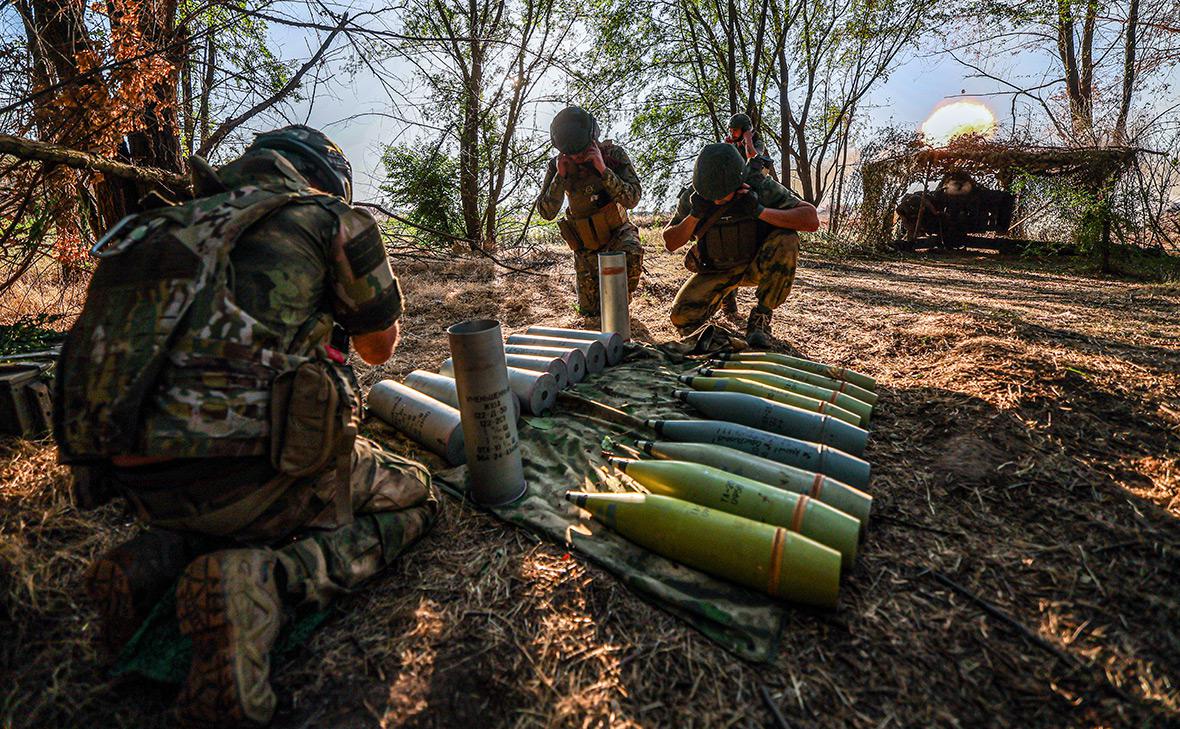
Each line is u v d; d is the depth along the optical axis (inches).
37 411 108.1
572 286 255.8
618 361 157.5
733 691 60.3
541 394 124.6
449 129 333.4
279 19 133.3
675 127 569.3
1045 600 70.7
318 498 67.2
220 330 56.1
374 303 69.9
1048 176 424.2
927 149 476.1
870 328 179.5
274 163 66.9
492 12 406.3
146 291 55.4
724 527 73.7
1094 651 63.4
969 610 69.7
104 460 58.4
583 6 473.4
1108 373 129.3
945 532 83.7
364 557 72.0
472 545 83.0
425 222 398.0
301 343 62.4
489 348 85.3
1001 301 229.1
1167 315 197.8
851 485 92.3
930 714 57.5
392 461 80.0
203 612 53.6
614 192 184.4
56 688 60.2
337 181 76.2
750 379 126.2
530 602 71.9
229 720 52.2
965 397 122.1
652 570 76.5
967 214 490.0
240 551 57.6
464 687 60.8
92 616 68.9
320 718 57.4
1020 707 57.9
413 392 117.6
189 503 58.5
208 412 55.0
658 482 89.0
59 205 141.9
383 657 64.2
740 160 150.6
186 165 174.6
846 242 500.7
